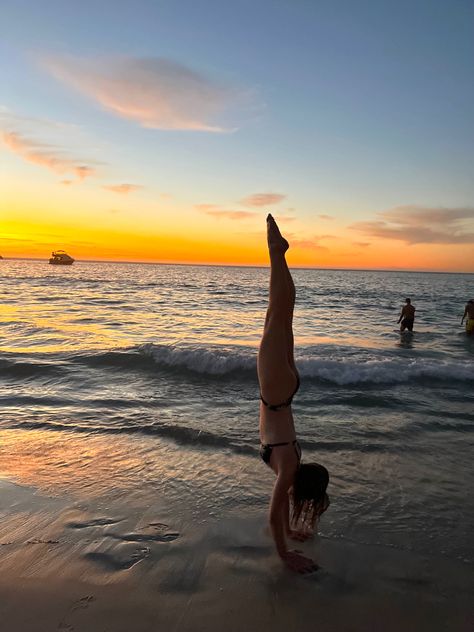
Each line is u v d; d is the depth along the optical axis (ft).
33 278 196.85
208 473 15.05
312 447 17.54
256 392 26.63
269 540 11.27
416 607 9.05
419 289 226.99
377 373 30.58
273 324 10.46
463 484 14.73
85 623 8.32
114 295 119.14
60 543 10.89
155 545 10.91
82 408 22.20
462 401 25.03
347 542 11.34
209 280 246.47
